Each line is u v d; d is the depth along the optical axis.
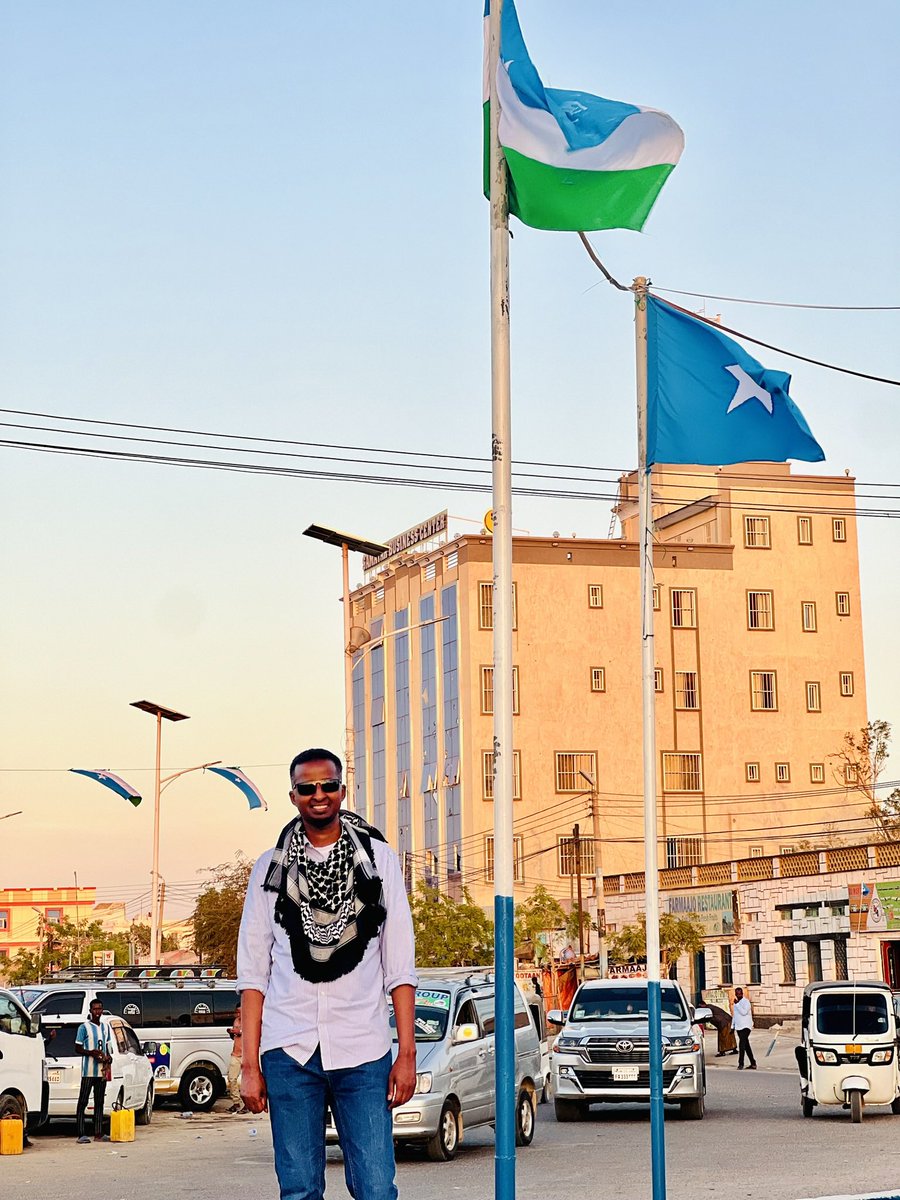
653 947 12.04
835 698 113.62
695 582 112.19
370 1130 6.47
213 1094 30.12
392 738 116.12
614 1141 21.80
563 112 9.70
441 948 73.44
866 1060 23.81
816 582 114.56
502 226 9.42
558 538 109.44
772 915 63.69
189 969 32.59
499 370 9.21
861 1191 14.91
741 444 12.23
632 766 108.12
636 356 12.42
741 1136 21.92
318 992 6.50
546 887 104.56
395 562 120.06
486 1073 21.45
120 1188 17.67
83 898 162.62
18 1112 23.67
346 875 6.56
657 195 9.73
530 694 106.94
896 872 55.97
